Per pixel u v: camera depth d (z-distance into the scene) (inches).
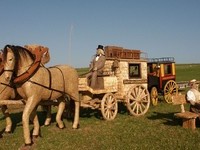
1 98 401.1
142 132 419.5
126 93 567.2
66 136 407.8
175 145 342.3
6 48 348.8
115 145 353.7
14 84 378.9
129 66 581.0
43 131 443.2
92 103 504.4
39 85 381.7
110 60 570.6
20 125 499.8
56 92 417.7
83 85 501.0
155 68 749.9
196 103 439.8
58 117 454.6
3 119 569.0
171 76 779.4
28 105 370.6
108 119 519.5
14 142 386.6
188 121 434.0
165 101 762.8
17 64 364.5
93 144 364.2
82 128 460.4
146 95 590.6
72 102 514.6
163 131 420.2
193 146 335.3
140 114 572.7
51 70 418.6
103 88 526.3
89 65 546.9
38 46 409.4
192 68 2906.0
